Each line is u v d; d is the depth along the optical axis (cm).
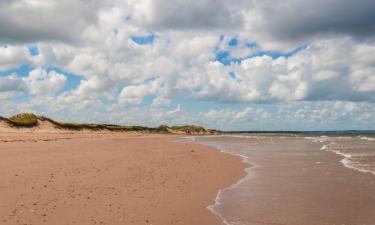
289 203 1210
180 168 2047
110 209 1067
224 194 1375
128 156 2528
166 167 2050
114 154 2628
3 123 7400
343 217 1030
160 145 4253
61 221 929
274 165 2292
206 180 1686
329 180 1641
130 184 1453
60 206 1060
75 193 1228
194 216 1055
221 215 1069
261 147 4288
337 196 1299
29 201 1092
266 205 1187
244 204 1203
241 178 1770
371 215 1045
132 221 973
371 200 1225
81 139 5069
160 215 1047
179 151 3303
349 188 1438
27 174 1527
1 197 1120
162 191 1366
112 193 1270
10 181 1362
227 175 1867
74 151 2731
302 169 2055
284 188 1482
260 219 1027
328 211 1096
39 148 2898
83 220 948
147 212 1067
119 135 8012
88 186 1355
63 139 4816
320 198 1273
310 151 3484
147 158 2470
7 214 955
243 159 2716
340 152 3272
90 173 1642
